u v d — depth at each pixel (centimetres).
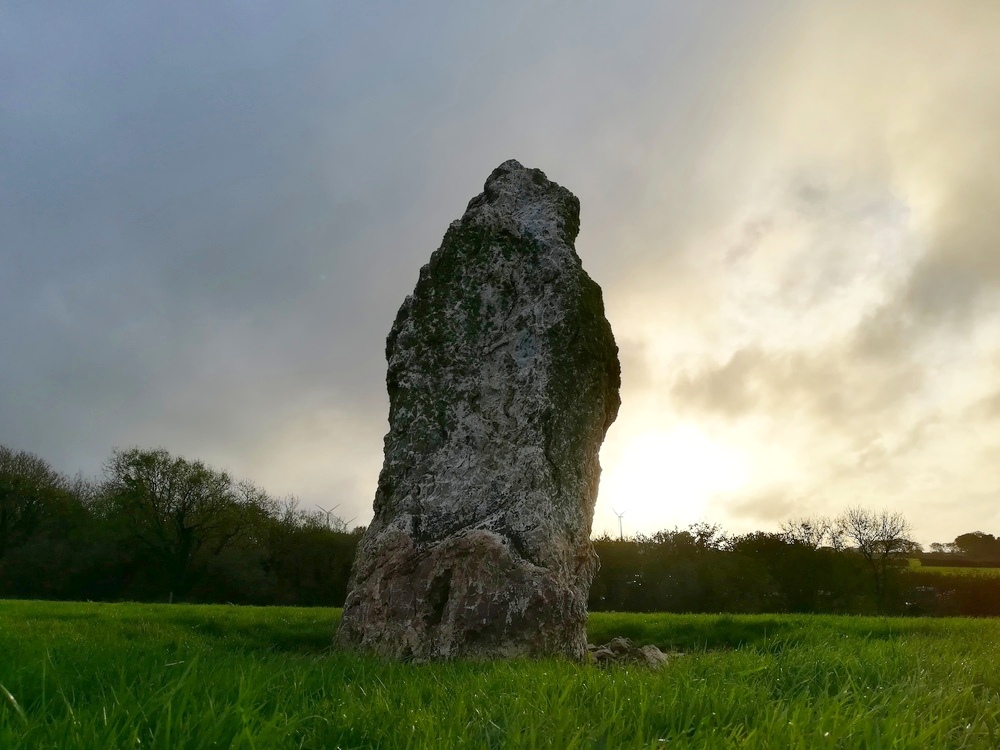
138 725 272
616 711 350
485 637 785
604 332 985
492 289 1000
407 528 870
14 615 1192
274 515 4509
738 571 3319
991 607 3200
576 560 870
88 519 4491
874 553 3538
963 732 340
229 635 1022
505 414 928
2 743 249
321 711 374
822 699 388
